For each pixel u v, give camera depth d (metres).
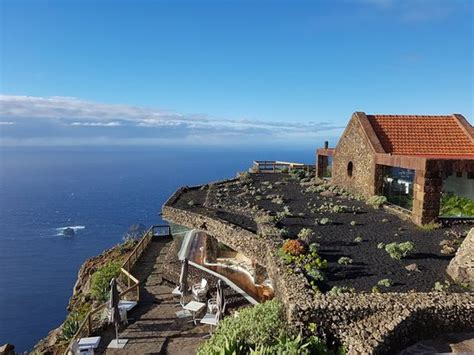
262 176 40.69
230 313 15.50
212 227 19.95
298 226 18.89
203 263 21.31
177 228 25.78
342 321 10.21
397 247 14.67
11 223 183.88
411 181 22.69
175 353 13.42
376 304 10.32
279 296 12.23
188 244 24.31
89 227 170.25
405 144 24.72
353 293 11.12
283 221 19.94
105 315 16.66
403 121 26.81
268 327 10.22
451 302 10.54
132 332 15.16
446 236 16.91
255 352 8.71
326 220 19.44
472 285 11.90
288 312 10.44
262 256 15.69
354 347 9.27
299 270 12.78
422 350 9.60
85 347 13.38
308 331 10.17
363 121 26.31
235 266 20.25
